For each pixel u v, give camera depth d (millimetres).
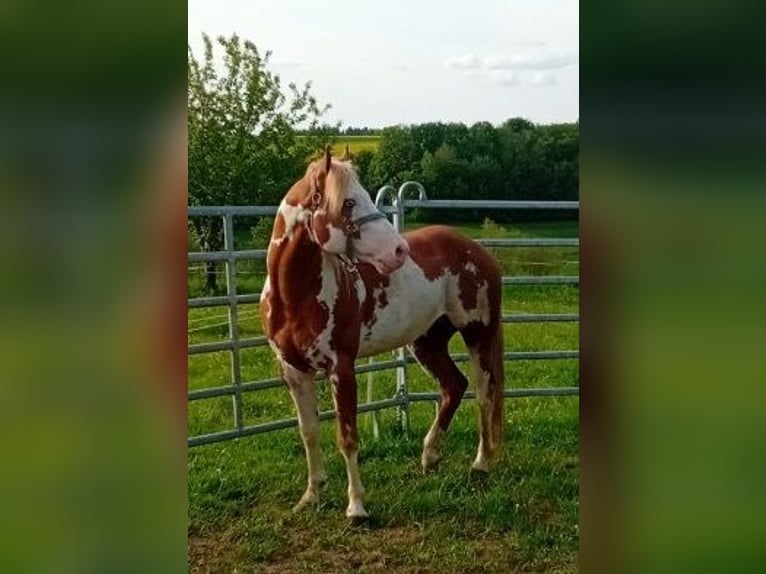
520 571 3305
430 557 3445
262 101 15453
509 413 5758
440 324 4551
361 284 3938
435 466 4492
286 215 3688
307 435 3953
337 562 3430
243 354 7605
